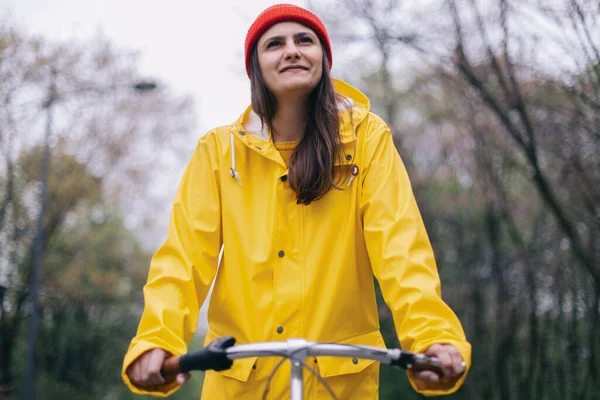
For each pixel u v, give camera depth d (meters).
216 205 2.31
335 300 2.19
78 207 21.52
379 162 2.30
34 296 15.45
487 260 17.47
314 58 2.31
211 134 2.40
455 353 1.71
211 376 2.28
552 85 10.20
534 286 15.20
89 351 23.06
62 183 19.42
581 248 11.01
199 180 2.33
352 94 2.58
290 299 2.17
